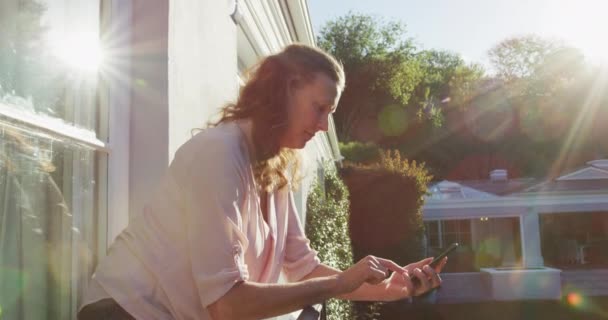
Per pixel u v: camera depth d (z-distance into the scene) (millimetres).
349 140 35281
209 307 1393
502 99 36031
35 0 1653
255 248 1565
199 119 2664
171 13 2246
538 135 33531
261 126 1601
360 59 36062
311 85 1621
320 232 8906
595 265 18938
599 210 16750
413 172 14953
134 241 1479
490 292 15125
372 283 1571
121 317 1398
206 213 1392
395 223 14539
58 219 1735
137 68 2188
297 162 1914
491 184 21438
